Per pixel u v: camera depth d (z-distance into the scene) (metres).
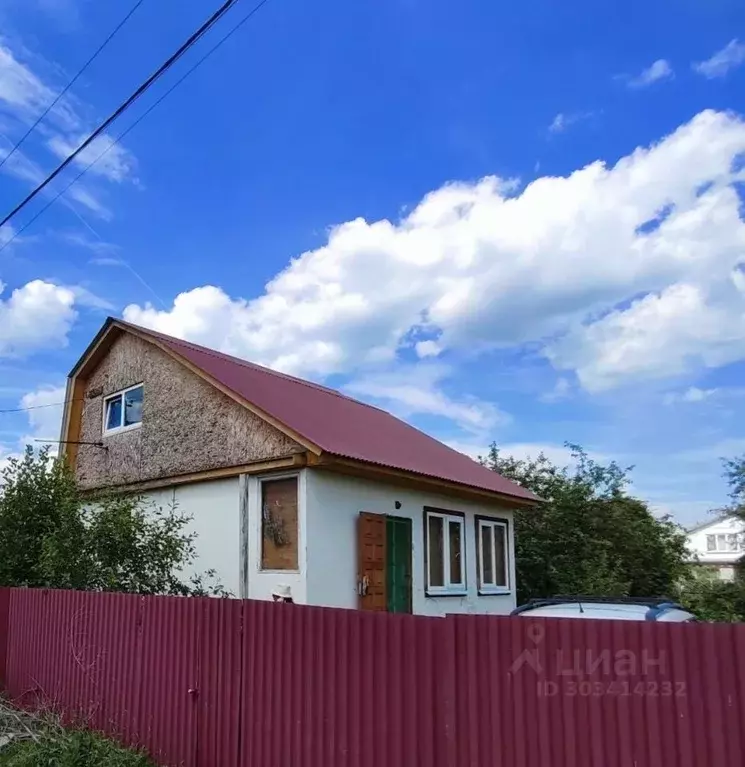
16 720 8.08
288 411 12.15
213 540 12.16
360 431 13.55
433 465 13.61
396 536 12.45
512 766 4.43
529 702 4.43
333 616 5.52
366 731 5.18
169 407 13.53
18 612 9.41
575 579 17.66
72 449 15.88
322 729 5.44
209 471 12.34
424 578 12.95
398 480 12.30
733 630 3.89
